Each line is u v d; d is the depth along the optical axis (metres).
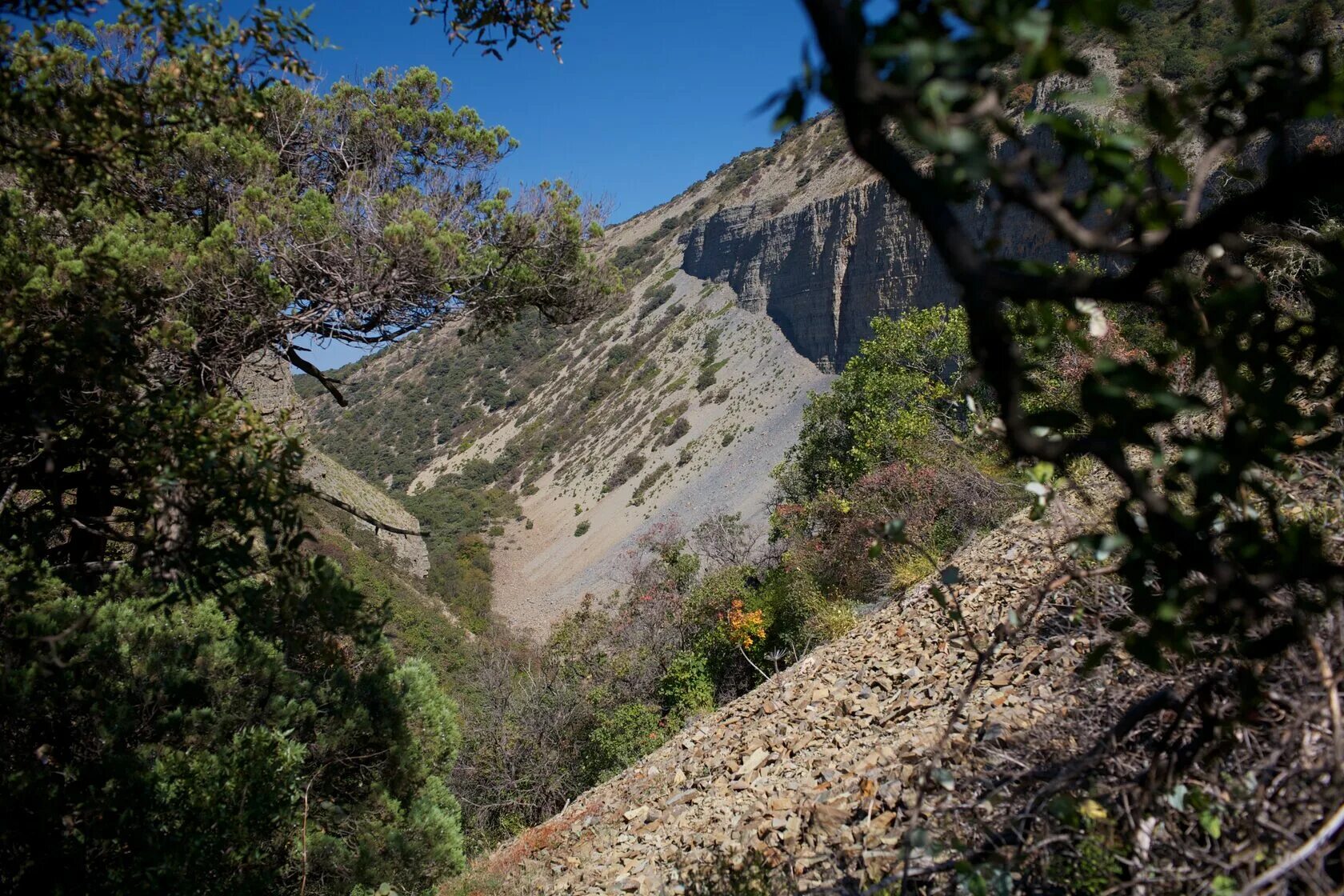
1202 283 1.32
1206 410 1.11
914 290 61.59
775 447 65.50
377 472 108.56
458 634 32.81
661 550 24.91
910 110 0.86
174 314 5.99
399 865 7.06
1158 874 1.92
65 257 4.73
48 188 3.78
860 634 8.55
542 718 14.81
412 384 125.06
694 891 4.09
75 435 3.38
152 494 3.06
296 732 6.94
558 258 8.98
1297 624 1.29
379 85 8.90
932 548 11.33
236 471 3.05
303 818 5.79
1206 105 1.17
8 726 4.98
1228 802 1.93
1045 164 0.99
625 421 90.56
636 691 15.30
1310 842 1.52
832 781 5.14
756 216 97.56
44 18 2.94
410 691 8.47
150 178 6.60
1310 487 2.25
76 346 3.17
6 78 3.03
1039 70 0.91
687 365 92.31
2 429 3.17
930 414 16.42
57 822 4.80
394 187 8.84
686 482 71.25
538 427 102.06
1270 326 1.24
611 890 5.37
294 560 3.23
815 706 7.02
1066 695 3.76
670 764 8.31
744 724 7.96
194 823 5.14
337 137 8.62
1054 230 1.01
